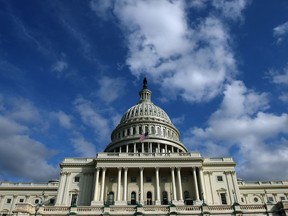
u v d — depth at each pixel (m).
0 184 85.50
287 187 85.75
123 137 95.44
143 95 123.44
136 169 68.94
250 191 85.06
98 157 69.62
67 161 71.62
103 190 65.38
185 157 69.44
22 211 38.12
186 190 67.56
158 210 39.44
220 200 65.25
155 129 98.25
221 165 70.94
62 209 39.88
